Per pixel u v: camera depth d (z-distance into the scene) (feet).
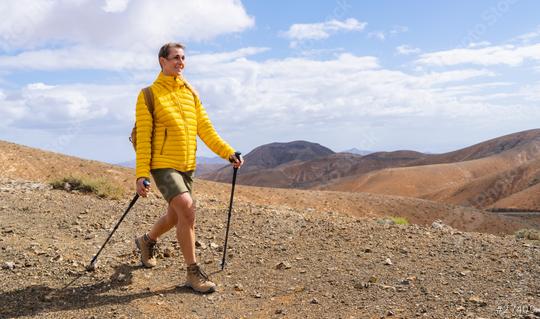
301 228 27.14
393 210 185.68
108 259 19.85
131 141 16.35
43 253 20.01
